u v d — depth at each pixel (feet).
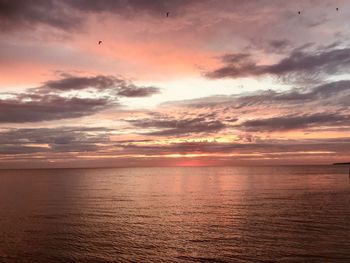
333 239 96.02
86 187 309.01
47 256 85.76
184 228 115.24
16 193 246.06
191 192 250.57
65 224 122.72
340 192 229.25
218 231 110.22
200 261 81.41
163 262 81.10
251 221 124.98
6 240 100.17
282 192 235.40
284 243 93.50
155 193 243.81
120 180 447.01
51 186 324.39
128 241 99.25
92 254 87.30
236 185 318.65
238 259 82.07
